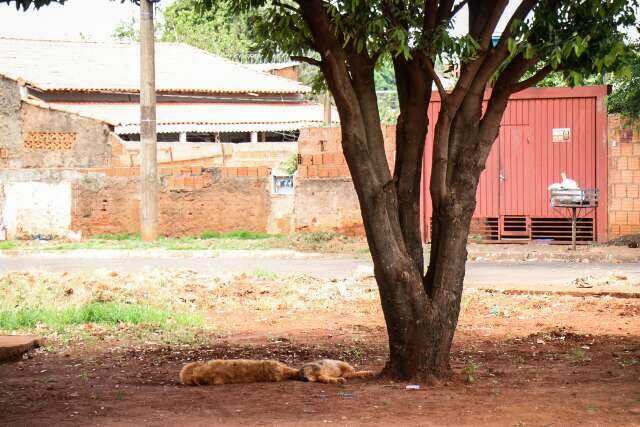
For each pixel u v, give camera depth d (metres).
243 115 44.19
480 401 8.58
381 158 9.62
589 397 8.73
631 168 25.20
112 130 35.84
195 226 30.73
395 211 9.63
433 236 9.84
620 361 10.91
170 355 12.00
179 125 41.41
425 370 9.69
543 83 27.31
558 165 25.70
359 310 15.79
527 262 22.23
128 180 31.33
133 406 8.62
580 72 9.69
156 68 46.94
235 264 22.75
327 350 12.21
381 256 9.58
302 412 8.19
